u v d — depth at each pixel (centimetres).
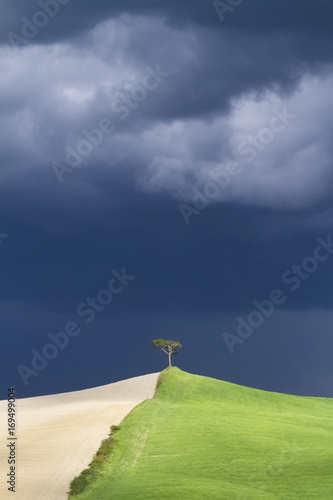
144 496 4675
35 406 10400
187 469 5606
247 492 4894
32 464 5478
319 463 5853
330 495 4844
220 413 8794
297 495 4862
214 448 6444
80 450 6116
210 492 4834
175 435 7050
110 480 5175
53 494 4588
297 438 7044
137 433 7138
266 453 6269
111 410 8856
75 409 9331
